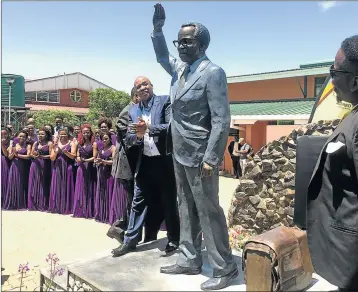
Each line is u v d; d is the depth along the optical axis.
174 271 3.12
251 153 12.88
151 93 3.78
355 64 2.30
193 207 3.08
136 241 3.72
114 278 3.04
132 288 2.85
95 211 6.27
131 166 3.87
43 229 5.68
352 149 2.22
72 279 3.18
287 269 2.65
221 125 2.72
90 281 2.96
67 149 6.66
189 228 3.09
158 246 3.91
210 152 2.72
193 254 3.11
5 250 4.69
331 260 2.34
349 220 2.27
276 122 15.49
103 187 6.09
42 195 6.94
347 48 2.33
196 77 2.80
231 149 14.01
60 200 6.72
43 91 34.09
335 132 2.36
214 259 2.87
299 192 2.70
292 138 4.68
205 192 2.82
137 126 3.43
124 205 5.48
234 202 5.19
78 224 5.99
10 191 6.99
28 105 31.61
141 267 3.29
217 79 2.75
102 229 5.71
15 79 17.70
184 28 2.85
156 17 3.25
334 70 2.41
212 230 2.86
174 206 3.70
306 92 15.94
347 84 2.37
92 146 6.37
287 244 2.70
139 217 3.75
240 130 16.02
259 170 4.94
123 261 3.46
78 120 26.69
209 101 2.76
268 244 2.62
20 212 6.80
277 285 2.59
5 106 17.38
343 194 2.29
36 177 6.95
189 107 2.82
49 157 6.85
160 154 3.55
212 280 2.86
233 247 4.54
